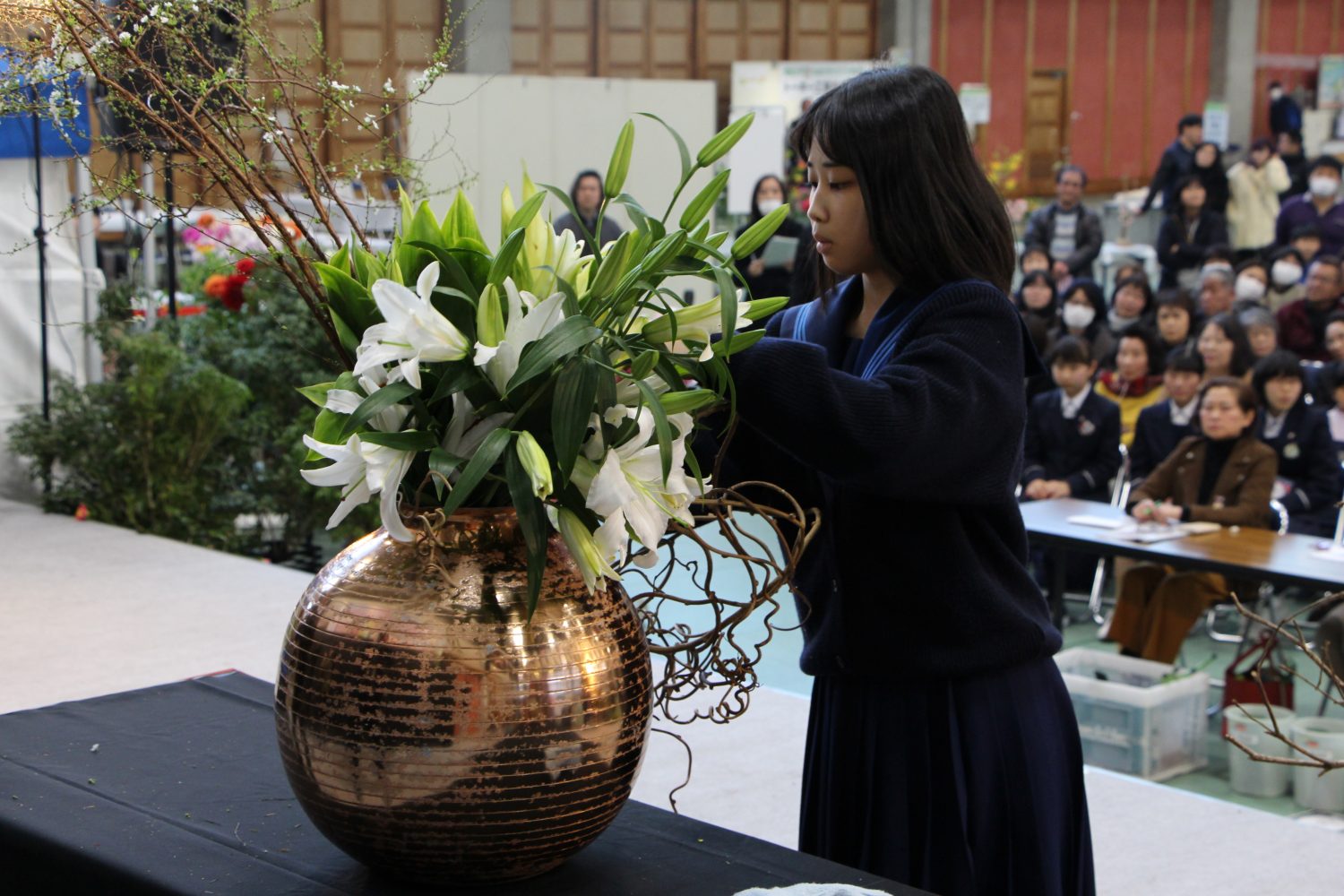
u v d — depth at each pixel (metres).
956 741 1.44
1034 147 13.05
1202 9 12.95
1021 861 1.44
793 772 3.00
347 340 1.13
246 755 1.41
